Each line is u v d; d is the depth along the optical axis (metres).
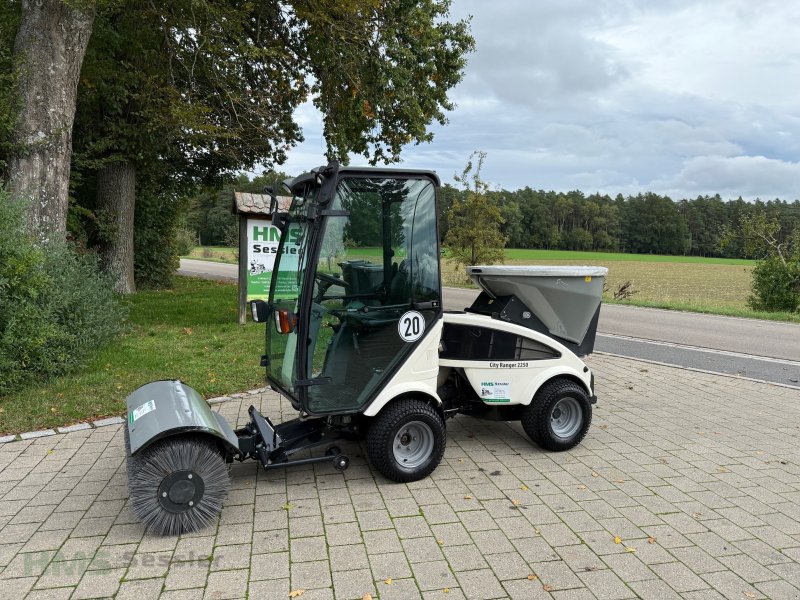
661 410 6.48
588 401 5.08
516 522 3.78
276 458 4.15
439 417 4.38
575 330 5.24
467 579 3.12
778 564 3.32
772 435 5.65
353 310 4.12
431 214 4.30
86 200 15.79
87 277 8.52
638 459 4.93
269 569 3.20
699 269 54.31
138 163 15.34
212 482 3.61
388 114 14.02
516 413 5.16
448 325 4.84
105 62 12.37
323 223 3.93
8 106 8.30
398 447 4.37
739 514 3.94
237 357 8.39
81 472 4.49
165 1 10.96
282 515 3.83
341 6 11.54
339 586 3.05
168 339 9.56
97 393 6.38
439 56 14.98
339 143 13.84
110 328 8.74
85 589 3.00
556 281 5.02
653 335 12.50
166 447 3.52
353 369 4.14
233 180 19.06
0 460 4.70
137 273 18.20
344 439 4.46
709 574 3.21
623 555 3.39
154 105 12.73
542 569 3.23
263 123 13.87
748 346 11.16
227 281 22.47
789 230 19.48
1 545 3.43
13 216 6.56
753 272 19.44
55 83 8.77
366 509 3.93
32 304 6.51
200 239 75.94
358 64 12.62
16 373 6.30
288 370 4.29
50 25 8.66
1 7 10.10
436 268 4.36
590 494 4.22
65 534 3.56
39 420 5.56
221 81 12.12
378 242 4.15
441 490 4.25
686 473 4.64
